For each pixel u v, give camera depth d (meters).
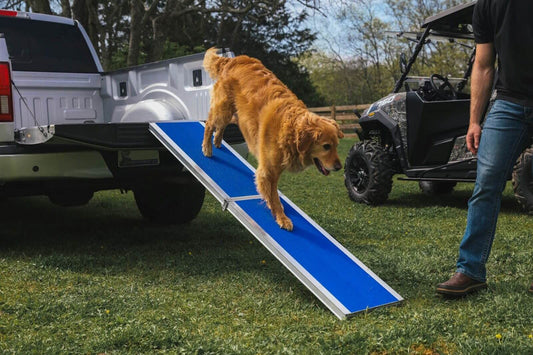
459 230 5.23
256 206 3.68
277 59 33.78
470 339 2.51
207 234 5.20
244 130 3.75
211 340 2.54
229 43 30.69
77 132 3.78
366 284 3.19
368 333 2.59
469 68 7.04
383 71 40.16
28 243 4.76
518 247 4.49
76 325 2.79
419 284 3.50
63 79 5.53
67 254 4.36
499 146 3.06
